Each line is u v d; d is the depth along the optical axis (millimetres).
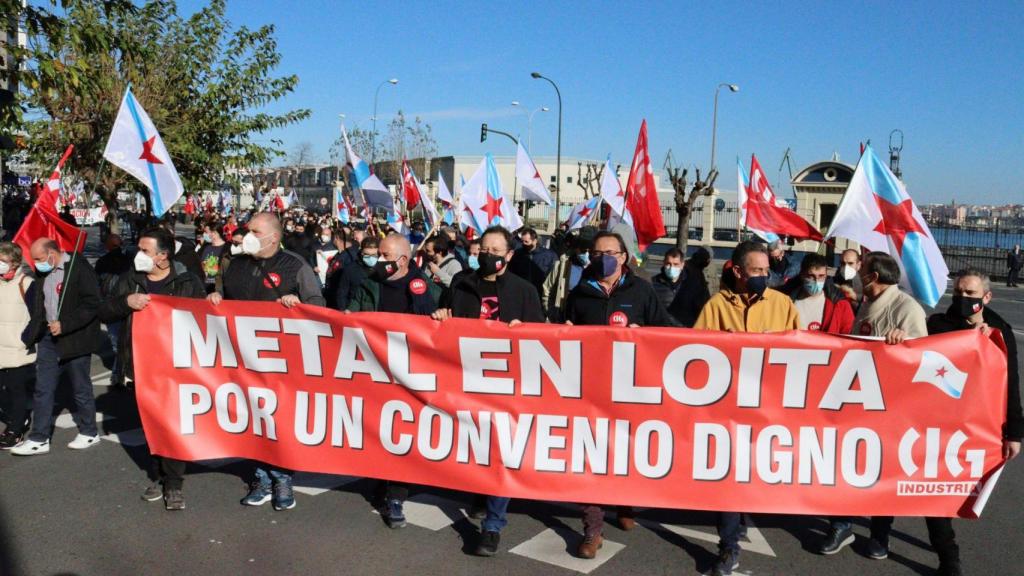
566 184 79688
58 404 8414
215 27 15625
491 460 5000
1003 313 21531
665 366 4820
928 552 5160
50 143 14383
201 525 5262
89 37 10180
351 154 14016
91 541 4965
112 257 10023
